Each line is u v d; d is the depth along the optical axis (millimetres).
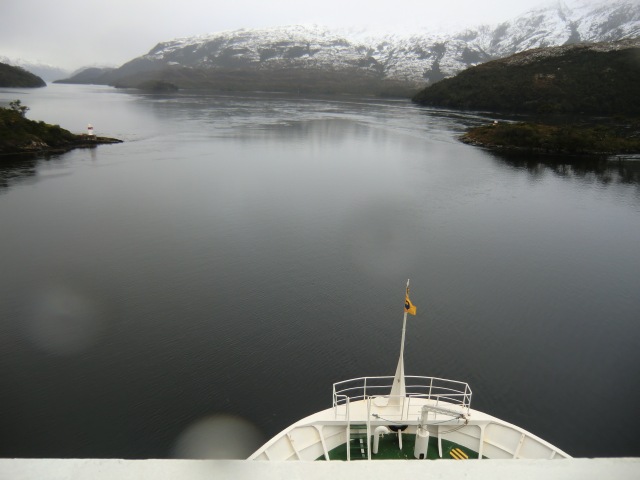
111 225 60719
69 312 39844
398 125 175500
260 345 35469
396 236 59719
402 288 45438
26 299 41875
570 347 36969
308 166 101438
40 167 93750
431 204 74812
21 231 58062
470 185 88375
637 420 29547
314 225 62688
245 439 26734
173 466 4309
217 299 42156
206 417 28438
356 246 55781
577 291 46312
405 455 19359
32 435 27062
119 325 37844
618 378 33438
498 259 53531
